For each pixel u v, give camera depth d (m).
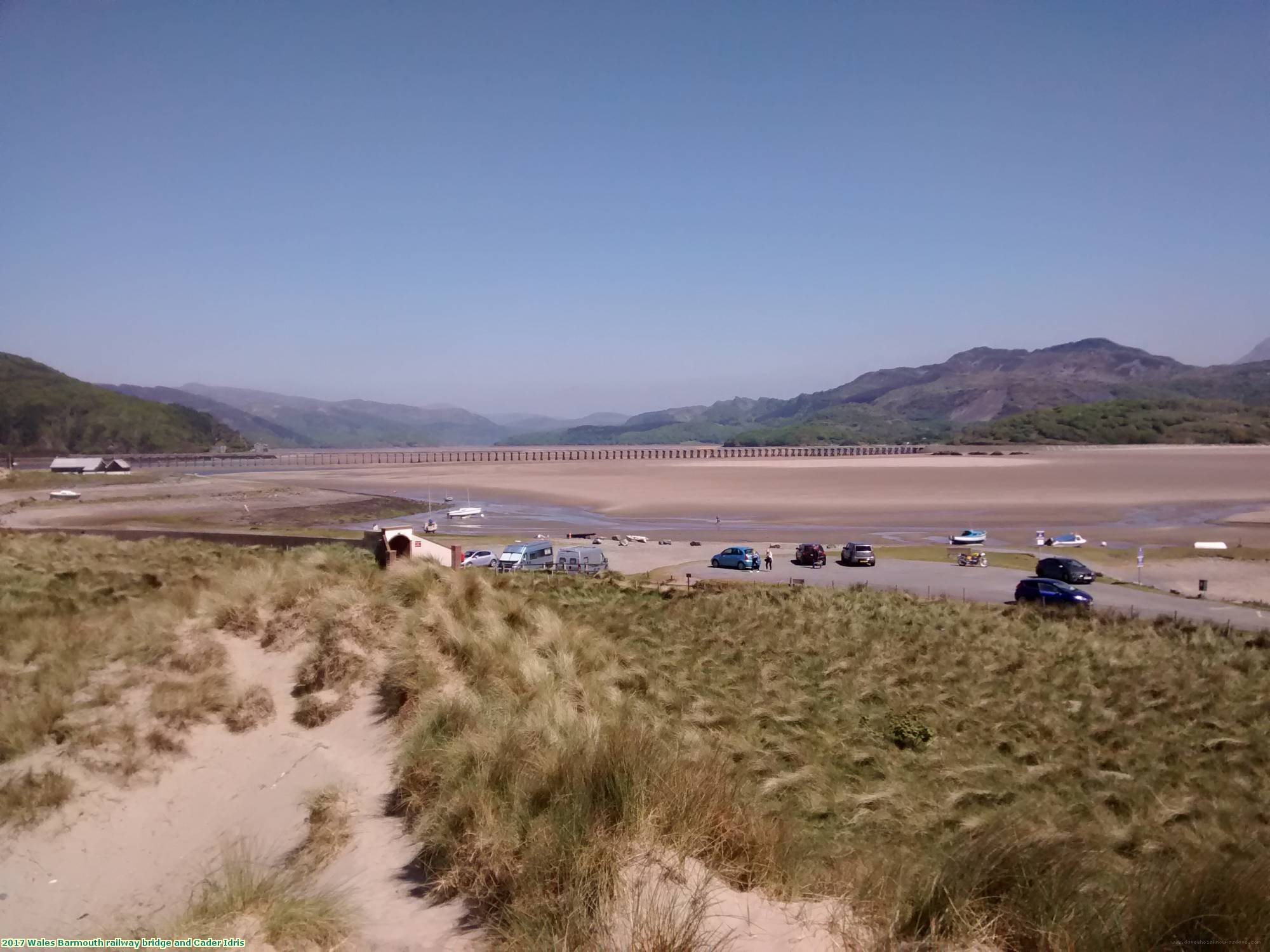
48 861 7.63
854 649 24.00
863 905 5.99
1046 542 69.56
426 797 7.85
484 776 7.47
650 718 13.01
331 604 13.44
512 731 8.49
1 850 7.66
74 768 9.04
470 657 11.90
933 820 11.49
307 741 9.92
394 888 6.65
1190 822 12.22
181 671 11.53
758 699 17.38
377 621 12.98
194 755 9.70
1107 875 6.44
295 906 5.95
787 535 80.00
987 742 16.56
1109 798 13.49
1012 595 43.81
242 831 8.14
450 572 18.83
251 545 37.56
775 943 5.41
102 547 31.23
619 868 6.00
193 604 15.05
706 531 83.56
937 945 5.42
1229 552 63.66
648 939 5.17
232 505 110.00
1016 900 5.73
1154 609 39.97
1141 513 95.69
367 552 26.02
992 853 6.18
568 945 5.27
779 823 7.21
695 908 5.57
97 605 17.80
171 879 7.45
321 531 56.47
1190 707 19.27
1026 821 9.48
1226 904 5.32
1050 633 28.80
